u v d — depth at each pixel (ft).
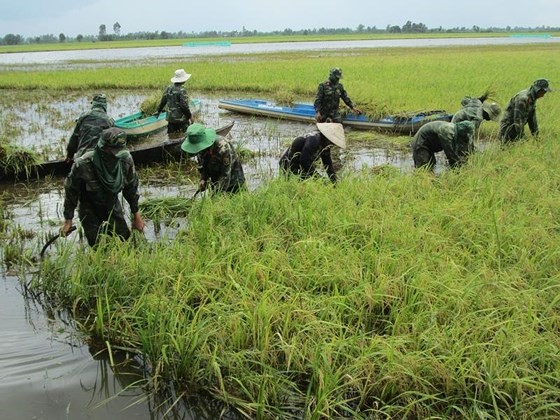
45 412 13.65
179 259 18.93
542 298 16.44
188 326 15.44
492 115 33.99
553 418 12.84
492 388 13.10
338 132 25.96
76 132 30.07
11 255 22.18
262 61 132.05
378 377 13.89
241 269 17.93
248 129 50.72
